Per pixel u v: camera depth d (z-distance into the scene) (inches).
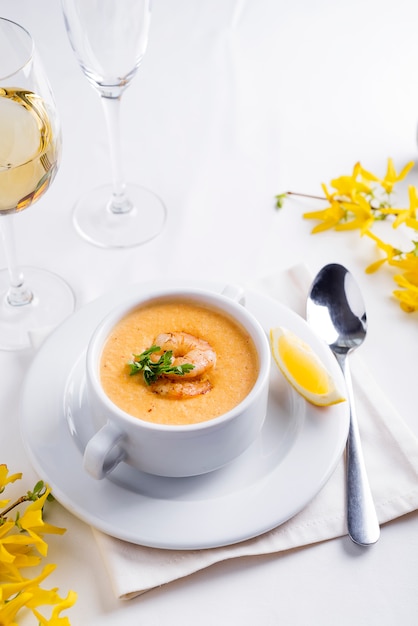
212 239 32.7
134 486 24.1
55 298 30.9
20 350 28.7
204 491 23.9
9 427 26.5
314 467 24.2
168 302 25.9
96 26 29.4
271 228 33.0
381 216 32.6
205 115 37.3
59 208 34.1
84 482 23.9
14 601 21.6
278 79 38.8
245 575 23.4
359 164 32.5
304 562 23.6
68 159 35.7
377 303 30.0
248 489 23.9
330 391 25.0
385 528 24.2
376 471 25.0
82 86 38.0
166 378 24.2
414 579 23.3
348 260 31.7
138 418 23.3
